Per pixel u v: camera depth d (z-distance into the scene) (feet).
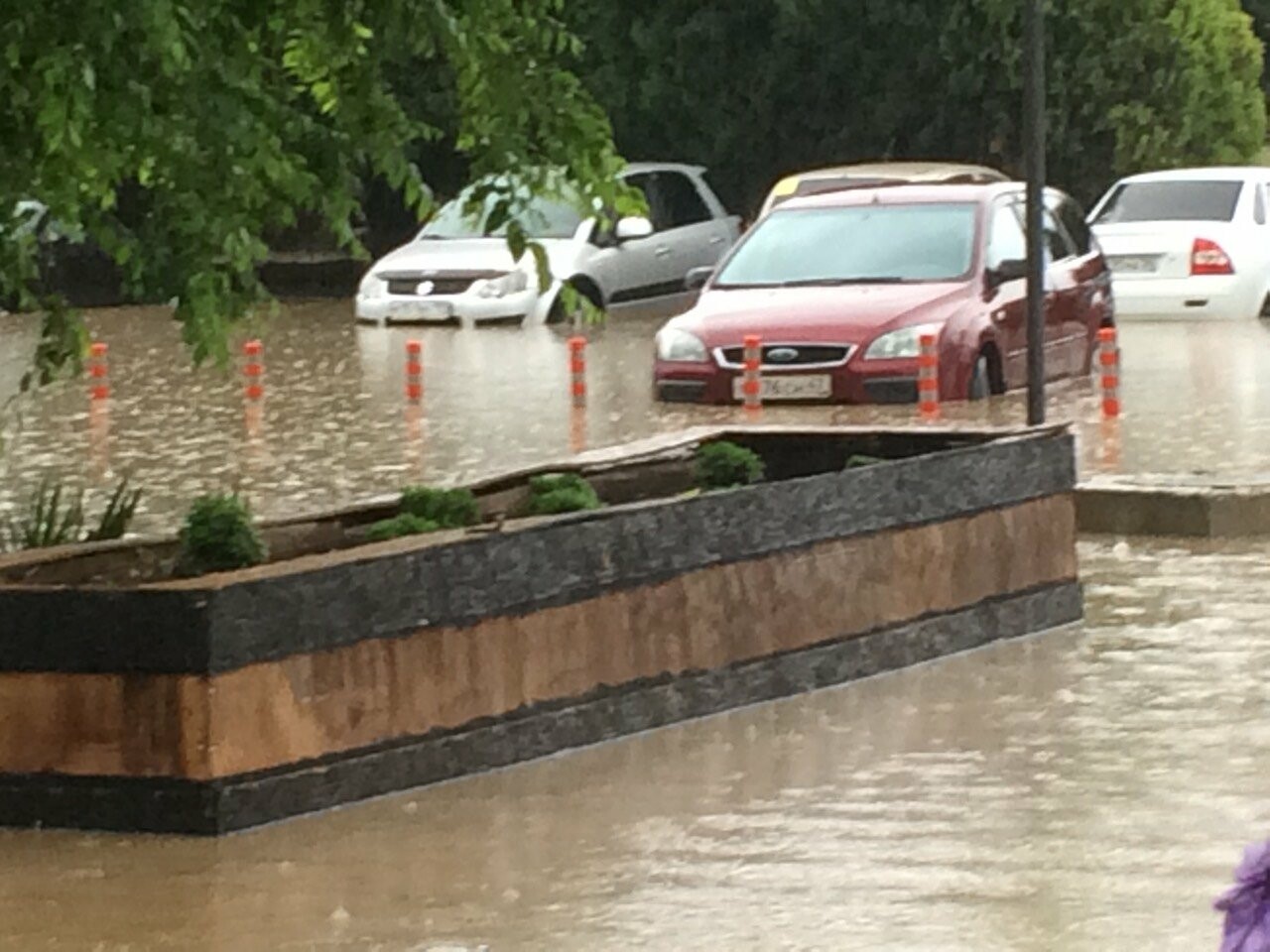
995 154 181.68
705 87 184.14
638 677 46.29
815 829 40.11
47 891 37.42
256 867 38.42
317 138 50.11
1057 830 39.86
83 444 92.22
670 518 46.78
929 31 177.37
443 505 49.85
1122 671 51.08
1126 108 175.63
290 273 173.37
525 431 94.07
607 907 36.29
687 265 151.43
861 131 182.50
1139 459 82.89
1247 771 43.34
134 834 39.88
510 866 38.37
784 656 48.96
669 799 41.91
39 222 50.67
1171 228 135.33
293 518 48.55
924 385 93.91
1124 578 61.87
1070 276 105.60
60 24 42.83
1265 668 51.26
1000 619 53.83
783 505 49.01
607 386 109.60
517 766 43.93
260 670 40.19
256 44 48.60
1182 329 131.54
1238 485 69.21
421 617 42.42
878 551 51.08
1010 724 46.85
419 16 48.03
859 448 57.67
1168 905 36.04
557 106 49.14
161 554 46.50
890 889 37.01
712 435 58.49
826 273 100.83
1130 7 174.91
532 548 44.29
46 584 44.01
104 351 110.52
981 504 53.36
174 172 46.78
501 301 142.10
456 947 34.12
